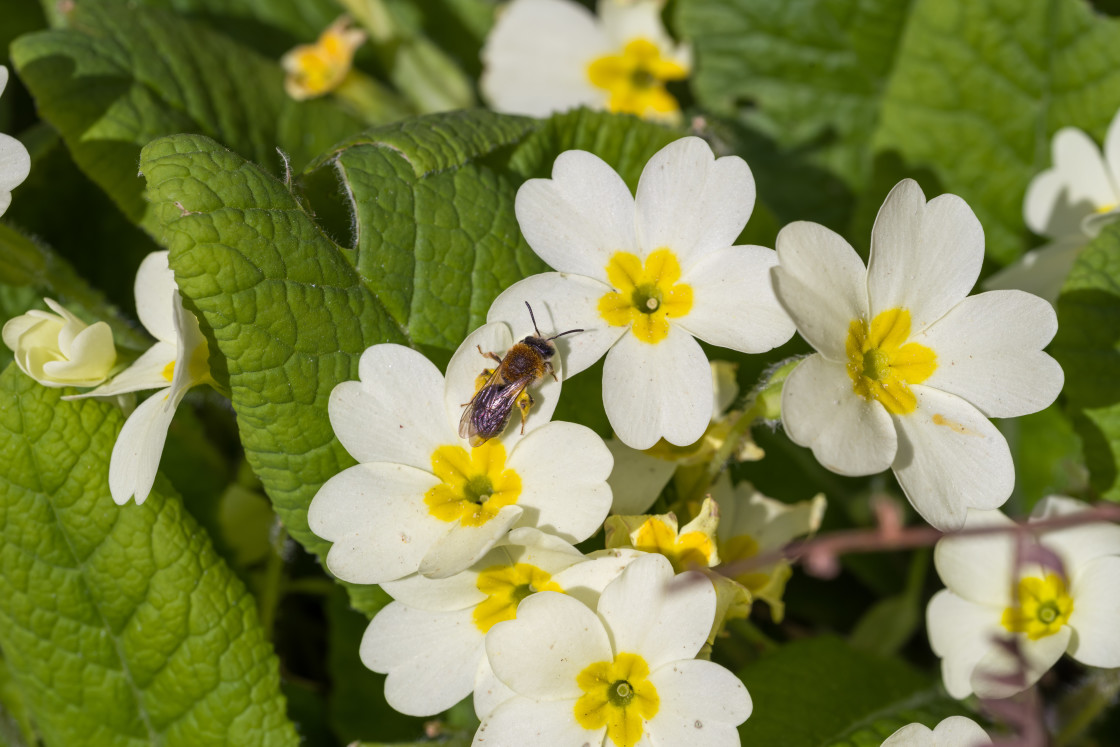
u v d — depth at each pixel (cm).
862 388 35
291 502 37
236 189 36
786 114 47
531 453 36
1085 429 39
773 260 36
